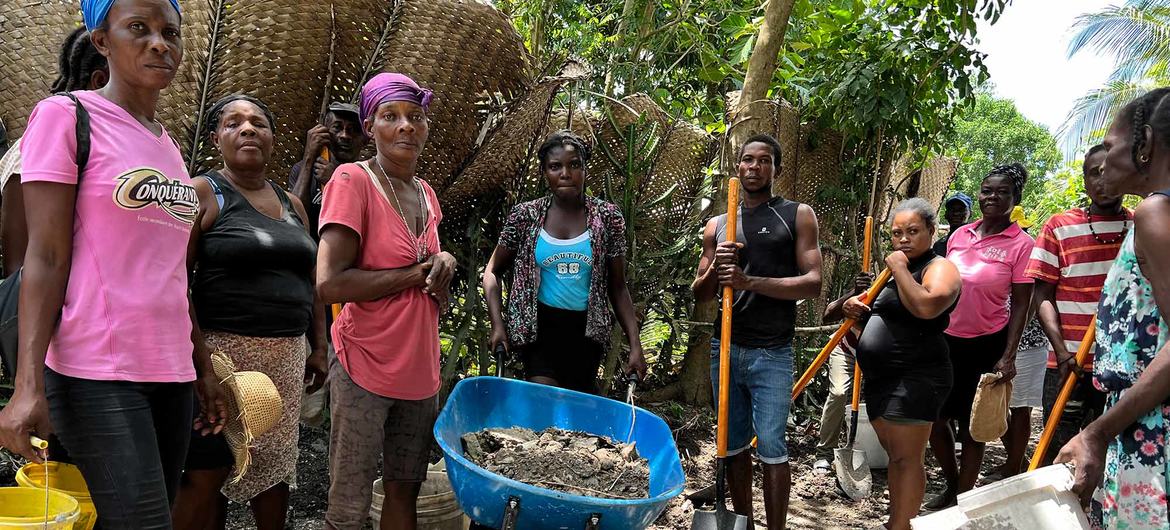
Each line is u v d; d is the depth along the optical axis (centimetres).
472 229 459
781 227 325
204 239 247
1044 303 382
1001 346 409
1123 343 193
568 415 303
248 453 226
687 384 568
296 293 264
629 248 492
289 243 261
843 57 626
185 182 194
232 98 265
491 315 335
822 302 639
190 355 197
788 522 395
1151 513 183
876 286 350
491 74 424
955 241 435
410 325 244
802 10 638
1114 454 193
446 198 445
